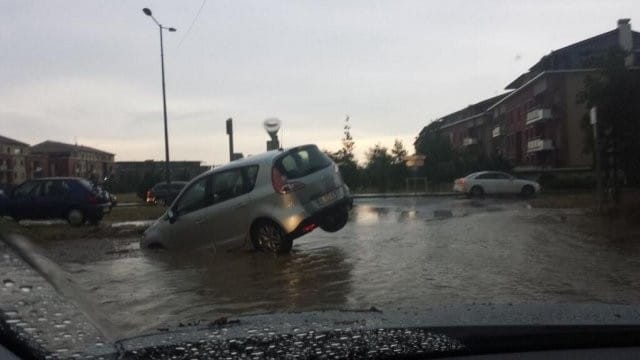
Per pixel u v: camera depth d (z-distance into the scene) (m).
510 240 10.35
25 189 17.84
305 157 9.95
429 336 2.11
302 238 11.40
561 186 38.28
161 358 1.91
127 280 7.13
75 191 17.66
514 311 2.48
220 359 1.91
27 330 2.01
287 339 2.12
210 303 5.89
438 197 32.31
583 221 13.41
